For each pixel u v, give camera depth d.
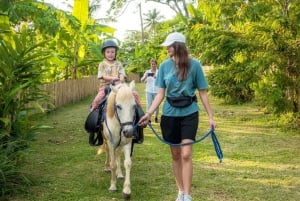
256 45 11.09
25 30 7.05
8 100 6.43
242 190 6.26
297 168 7.50
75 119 13.91
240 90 17.98
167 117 5.23
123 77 6.85
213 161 8.02
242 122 12.98
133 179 6.82
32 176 6.87
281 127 11.68
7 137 6.43
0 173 5.77
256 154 8.59
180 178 5.48
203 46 12.60
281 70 10.98
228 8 12.20
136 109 6.02
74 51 19.11
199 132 11.34
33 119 6.91
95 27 17.39
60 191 6.18
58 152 8.82
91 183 6.59
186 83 5.10
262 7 11.58
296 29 10.70
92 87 24.61
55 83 16.67
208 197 5.94
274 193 6.13
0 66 6.62
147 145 9.63
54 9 9.99
